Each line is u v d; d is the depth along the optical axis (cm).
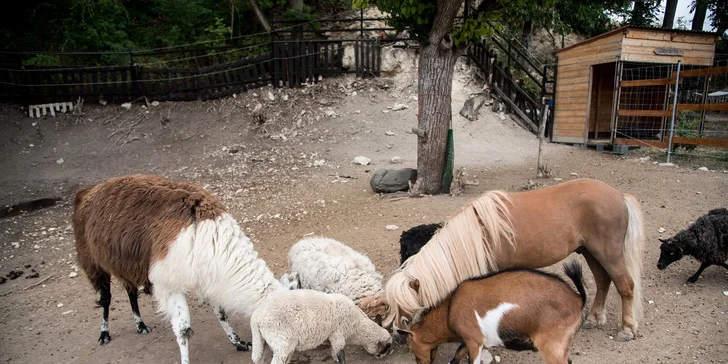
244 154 1189
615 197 388
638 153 1170
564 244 383
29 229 820
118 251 379
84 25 1452
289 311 345
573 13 1805
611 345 396
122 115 1350
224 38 1603
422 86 846
